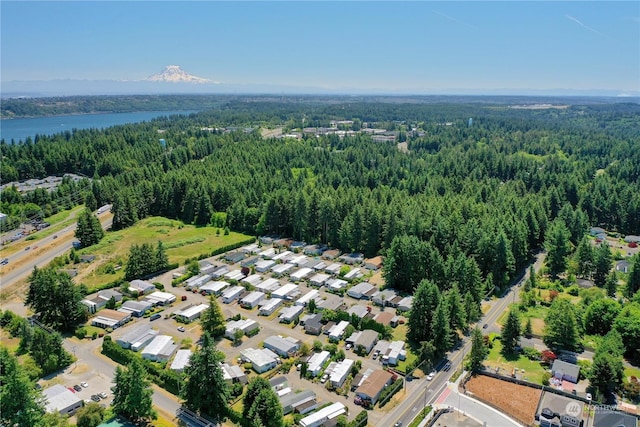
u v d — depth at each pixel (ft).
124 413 234.58
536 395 263.70
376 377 268.00
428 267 390.42
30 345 287.07
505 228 455.63
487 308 376.48
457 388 270.05
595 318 331.57
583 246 440.86
